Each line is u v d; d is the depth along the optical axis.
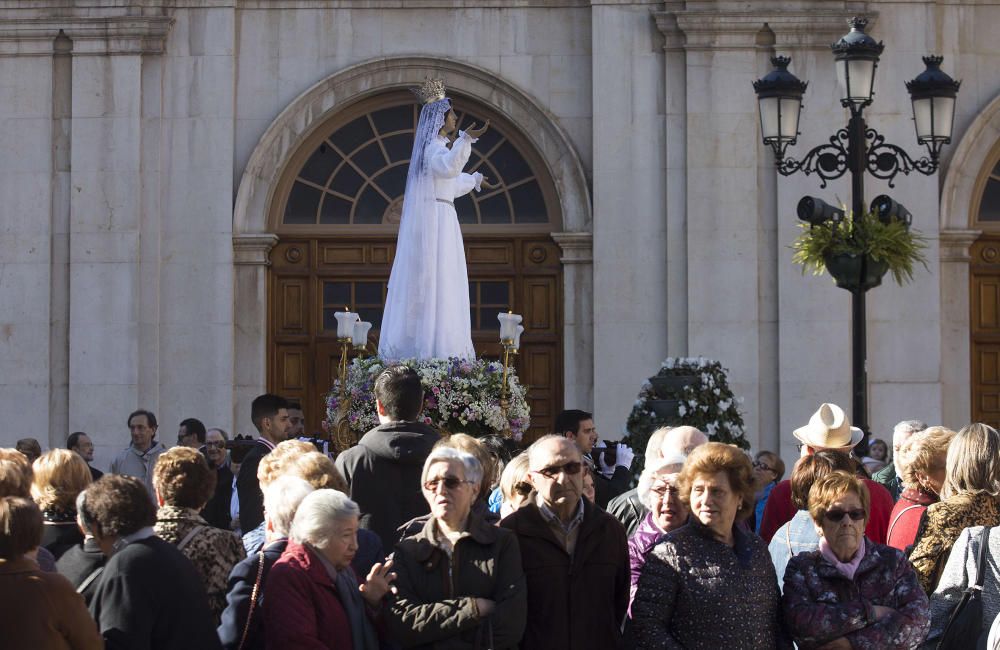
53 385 17.61
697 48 17.53
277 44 17.89
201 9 17.78
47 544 7.34
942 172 17.67
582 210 17.75
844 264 11.97
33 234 17.62
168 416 17.55
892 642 6.34
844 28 17.42
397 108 18.12
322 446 13.21
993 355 17.84
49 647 5.83
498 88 17.84
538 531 6.74
